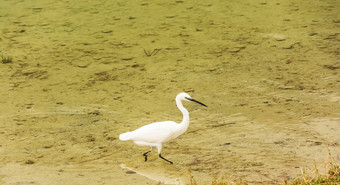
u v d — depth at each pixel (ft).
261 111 42.27
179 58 59.98
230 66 56.24
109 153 34.88
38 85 50.44
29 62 58.85
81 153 34.81
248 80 51.03
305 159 32.81
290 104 43.68
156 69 55.67
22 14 86.02
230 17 82.43
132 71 55.11
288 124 39.17
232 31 73.05
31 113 42.63
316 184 27.61
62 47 65.67
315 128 38.11
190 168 32.14
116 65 57.47
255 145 35.50
